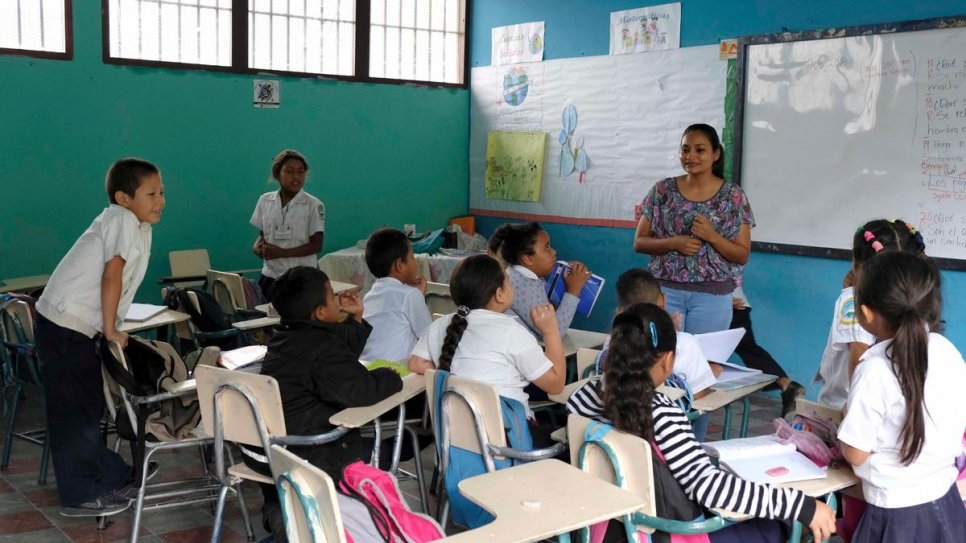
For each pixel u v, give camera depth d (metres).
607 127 5.74
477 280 2.66
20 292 4.87
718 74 5.04
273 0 5.94
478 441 2.28
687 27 5.20
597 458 1.98
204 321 4.05
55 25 5.22
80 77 5.29
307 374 2.47
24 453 3.87
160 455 3.88
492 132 6.62
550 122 6.15
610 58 5.66
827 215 4.57
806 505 1.86
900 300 1.87
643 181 5.55
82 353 3.04
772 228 4.82
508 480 1.79
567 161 6.05
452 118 6.75
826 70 4.51
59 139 5.27
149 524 3.13
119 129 5.45
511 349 2.58
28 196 5.21
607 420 2.09
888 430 1.90
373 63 6.38
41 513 3.23
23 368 3.56
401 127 6.52
